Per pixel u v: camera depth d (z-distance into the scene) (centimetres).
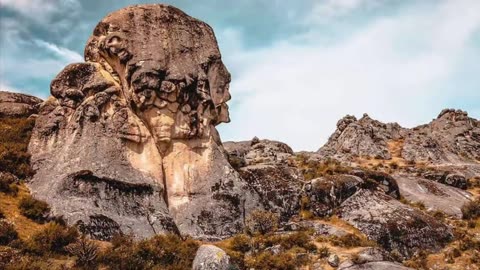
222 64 4047
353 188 3969
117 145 3409
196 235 3341
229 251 3055
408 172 5484
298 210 3806
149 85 3541
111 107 3534
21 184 3266
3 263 2395
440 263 3409
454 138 7038
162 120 3606
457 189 5119
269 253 3086
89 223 2947
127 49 3634
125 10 3828
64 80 3619
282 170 4069
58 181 3133
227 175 3678
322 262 3006
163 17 3847
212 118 3888
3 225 2686
